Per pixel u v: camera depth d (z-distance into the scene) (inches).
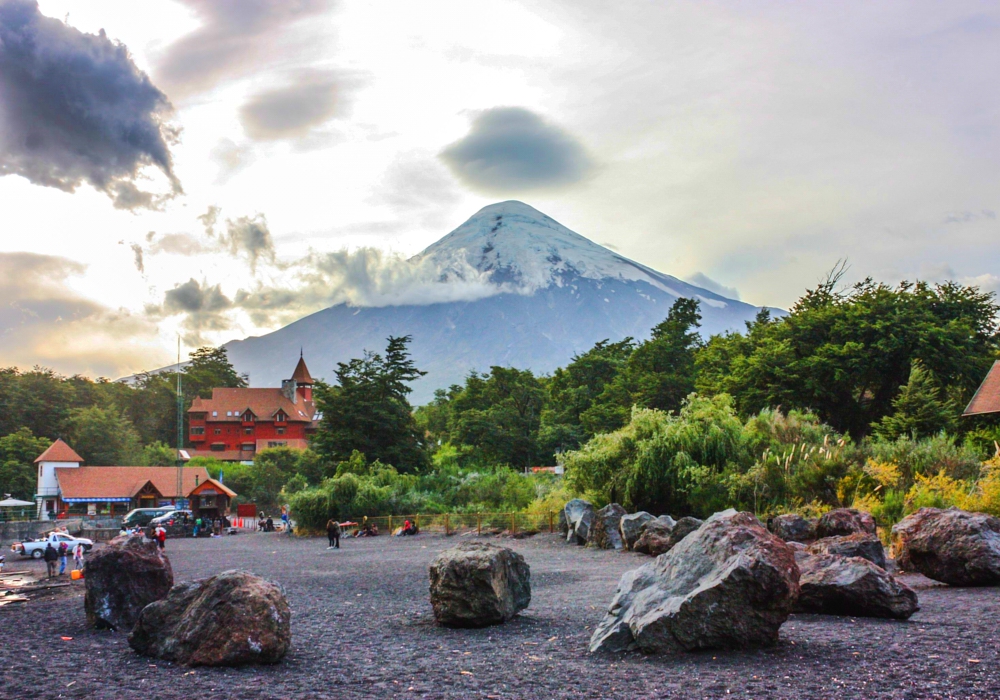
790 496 1412.4
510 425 4146.2
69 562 1792.6
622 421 3708.2
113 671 525.3
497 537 1823.3
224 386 7869.1
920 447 1417.3
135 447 5054.1
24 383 5004.9
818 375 2411.4
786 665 458.6
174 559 1608.0
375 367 3577.8
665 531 1290.6
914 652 472.4
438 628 675.4
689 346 4202.8
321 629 689.0
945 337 2317.9
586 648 552.7
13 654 601.6
